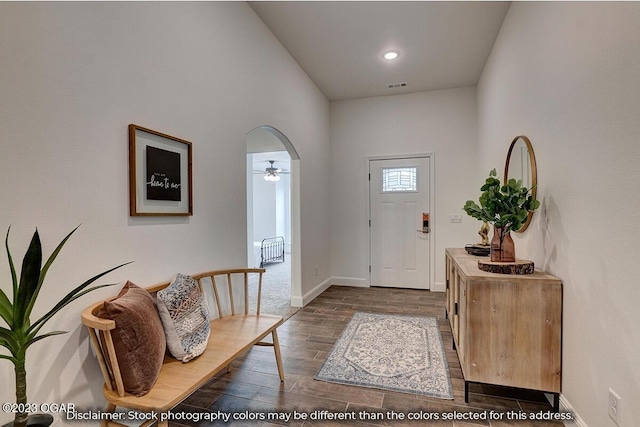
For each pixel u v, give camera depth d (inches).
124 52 63.7
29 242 47.9
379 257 194.5
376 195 193.9
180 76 78.4
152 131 69.5
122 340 52.6
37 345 49.5
